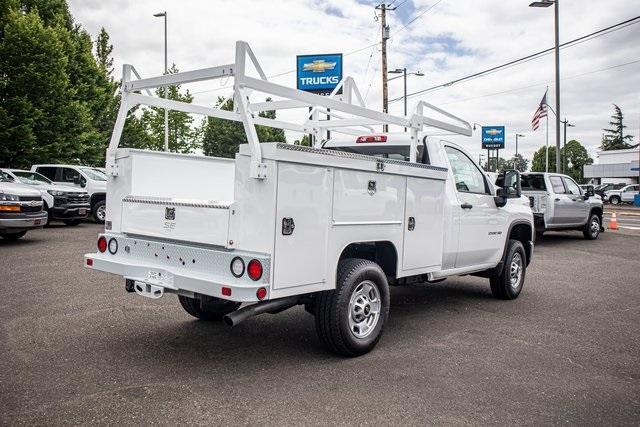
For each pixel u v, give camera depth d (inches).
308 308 196.7
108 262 189.9
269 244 157.8
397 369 182.7
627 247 578.2
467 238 258.4
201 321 237.3
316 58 1174.3
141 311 251.3
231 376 171.6
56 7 1064.8
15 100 835.4
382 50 1105.4
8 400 149.9
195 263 171.3
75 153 967.0
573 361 197.2
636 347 216.5
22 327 222.1
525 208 316.5
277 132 1224.2
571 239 664.4
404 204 210.1
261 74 187.2
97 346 199.2
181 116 1347.2
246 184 161.5
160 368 177.5
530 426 142.5
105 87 1146.7
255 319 243.9
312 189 169.0
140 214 189.8
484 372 182.5
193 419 140.3
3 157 843.4
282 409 147.9
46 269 356.2
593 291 335.6
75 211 638.5
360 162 185.8
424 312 269.7
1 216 446.9
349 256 211.0
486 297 310.5
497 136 1646.2
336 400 155.1
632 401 161.0
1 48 838.5
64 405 147.2
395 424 140.9
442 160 249.6
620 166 2613.2
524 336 228.5
